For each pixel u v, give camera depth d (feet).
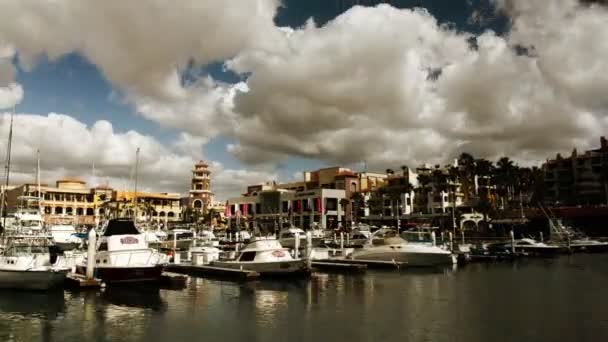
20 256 111.04
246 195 611.06
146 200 510.17
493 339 71.41
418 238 186.50
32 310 92.22
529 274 149.89
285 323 82.53
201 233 274.16
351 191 488.02
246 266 141.28
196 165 542.57
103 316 88.02
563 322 81.66
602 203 380.99
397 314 89.04
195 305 98.37
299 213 457.68
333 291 116.06
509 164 357.00
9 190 327.88
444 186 362.53
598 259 202.59
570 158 423.23
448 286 124.26
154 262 123.75
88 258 113.50
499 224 337.11
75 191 476.54
